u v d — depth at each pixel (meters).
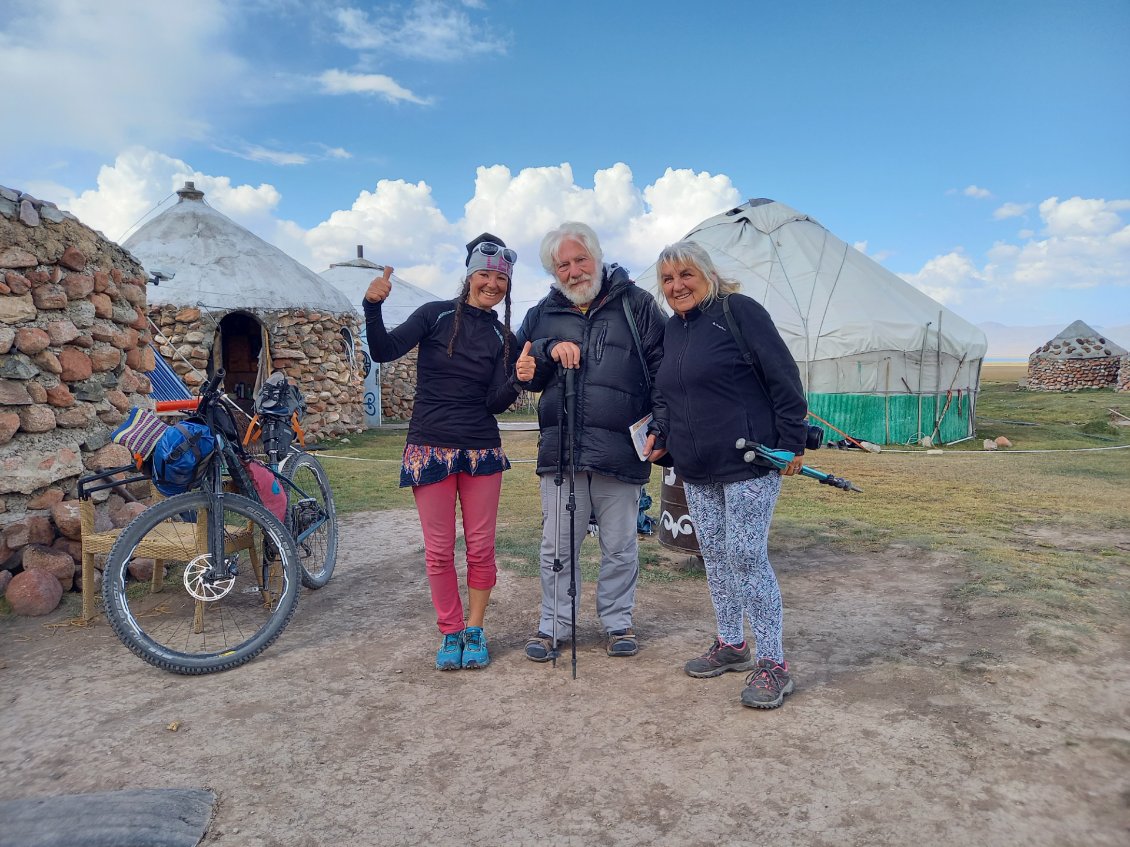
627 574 3.53
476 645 3.38
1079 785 2.26
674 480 4.91
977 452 13.79
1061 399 28.88
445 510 3.39
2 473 4.28
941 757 2.45
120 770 2.48
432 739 2.69
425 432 3.37
